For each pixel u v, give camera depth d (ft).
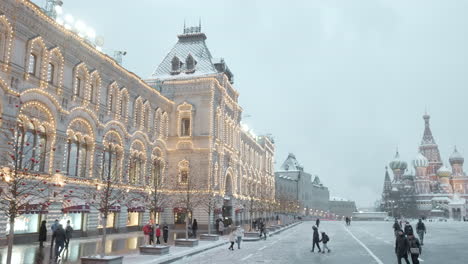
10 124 93.30
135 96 154.51
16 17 96.32
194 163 177.27
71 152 118.42
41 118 105.29
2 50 93.56
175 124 183.11
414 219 442.50
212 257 85.92
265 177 314.96
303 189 552.00
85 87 123.65
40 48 105.50
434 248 106.93
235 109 220.23
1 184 85.30
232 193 207.72
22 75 98.27
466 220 388.57
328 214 643.86
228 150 202.80
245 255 89.97
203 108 181.06
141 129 157.07
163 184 164.45
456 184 549.95
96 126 128.36
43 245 92.12
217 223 161.38
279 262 77.56
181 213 175.11
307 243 123.95
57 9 120.88
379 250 101.45
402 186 559.79
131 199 137.80
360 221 381.60
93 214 123.13
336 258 84.38
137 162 154.10
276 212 310.04
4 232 89.40
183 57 199.72
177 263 75.77
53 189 105.91
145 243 102.32
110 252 85.81
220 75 190.80
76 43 118.62
